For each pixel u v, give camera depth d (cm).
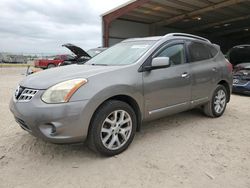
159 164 304
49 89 287
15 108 305
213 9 1689
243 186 259
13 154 328
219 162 309
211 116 498
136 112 352
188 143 368
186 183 263
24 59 4003
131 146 354
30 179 271
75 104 284
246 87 747
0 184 260
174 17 1970
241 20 2136
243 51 894
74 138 290
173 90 391
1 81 1160
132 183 264
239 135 404
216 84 486
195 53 448
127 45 429
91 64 397
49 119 277
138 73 346
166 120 479
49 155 327
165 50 390
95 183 264
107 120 313
